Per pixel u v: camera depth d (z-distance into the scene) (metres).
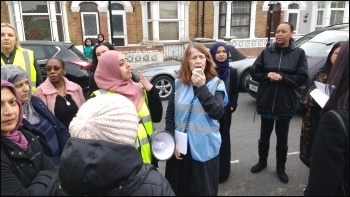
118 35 10.56
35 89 2.83
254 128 4.46
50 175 1.26
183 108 1.96
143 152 1.82
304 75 2.58
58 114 2.51
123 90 1.94
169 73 6.23
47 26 9.45
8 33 2.88
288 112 2.65
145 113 1.96
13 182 1.17
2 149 1.24
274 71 2.68
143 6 10.48
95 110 1.01
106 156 0.92
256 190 2.71
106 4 10.08
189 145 1.95
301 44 5.44
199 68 1.86
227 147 2.72
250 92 5.47
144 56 8.84
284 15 11.03
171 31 10.86
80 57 5.96
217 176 2.03
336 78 1.12
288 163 3.27
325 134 1.11
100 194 0.93
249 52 9.75
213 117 1.86
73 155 0.93
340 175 1.08
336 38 4.89
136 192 0.96
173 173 2.02
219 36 11.34
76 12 9.80
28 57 3.07
